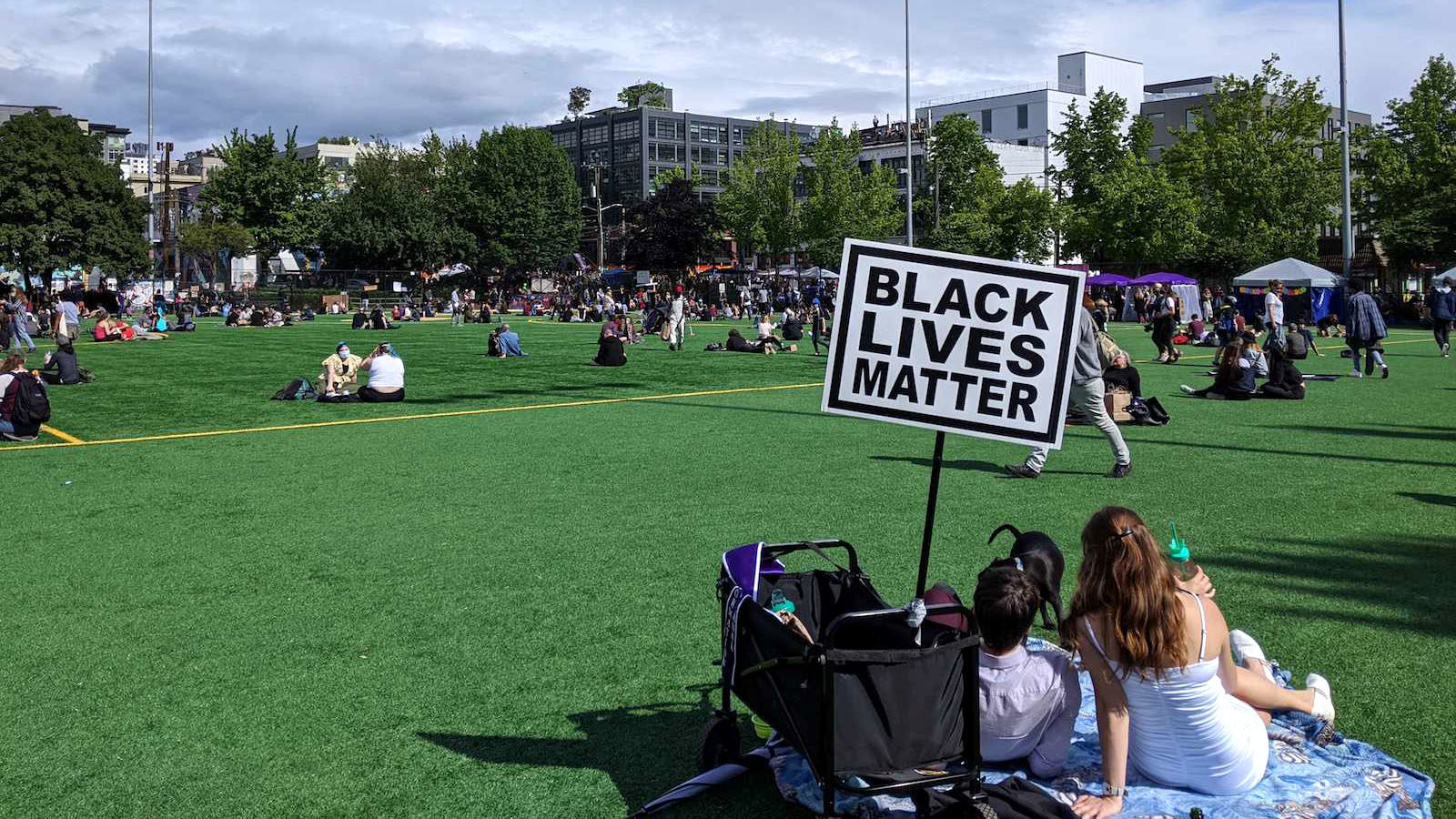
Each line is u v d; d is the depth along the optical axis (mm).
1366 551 7379
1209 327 41750
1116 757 3691
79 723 4715
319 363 26531
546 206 88875
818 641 4137
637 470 10820
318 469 11031
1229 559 7172
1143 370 22797
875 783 3594
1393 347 29078
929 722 3660
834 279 66375
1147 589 3598
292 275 71938
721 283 66000
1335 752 4145
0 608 6348
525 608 6277
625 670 5301
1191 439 12711
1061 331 4492
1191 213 57219
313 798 4039
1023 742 3959
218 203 76438
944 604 3926
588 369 24188
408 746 4473
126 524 8539
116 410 16359
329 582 6840
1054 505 8977
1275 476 10258
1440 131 53719
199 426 14516
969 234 66438
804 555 7301
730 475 10477
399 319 58531
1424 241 47750
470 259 85188
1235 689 4023
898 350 4621
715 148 150625
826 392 4695
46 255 62250
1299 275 38188
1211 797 3734
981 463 11086
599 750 4434
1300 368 22719
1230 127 58250
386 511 8969
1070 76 104250
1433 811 3795
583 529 8234
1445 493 9383
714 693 5023
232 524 8508
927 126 84125
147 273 69312
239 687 5109
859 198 76812
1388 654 5359
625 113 147000
